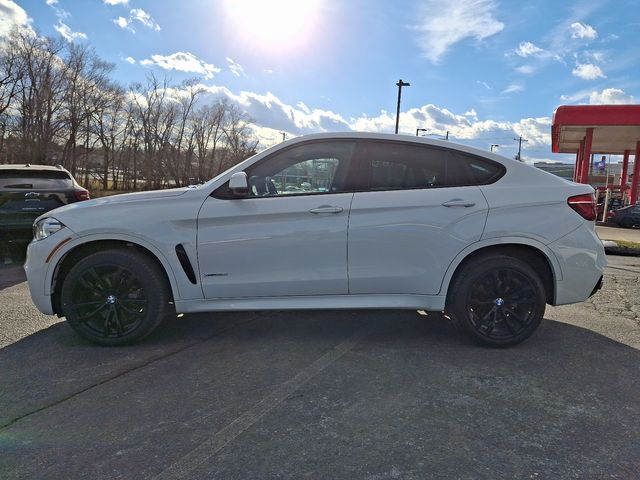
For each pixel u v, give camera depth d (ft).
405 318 16.42
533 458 8.43
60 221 13.20
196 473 7.96
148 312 13.37
